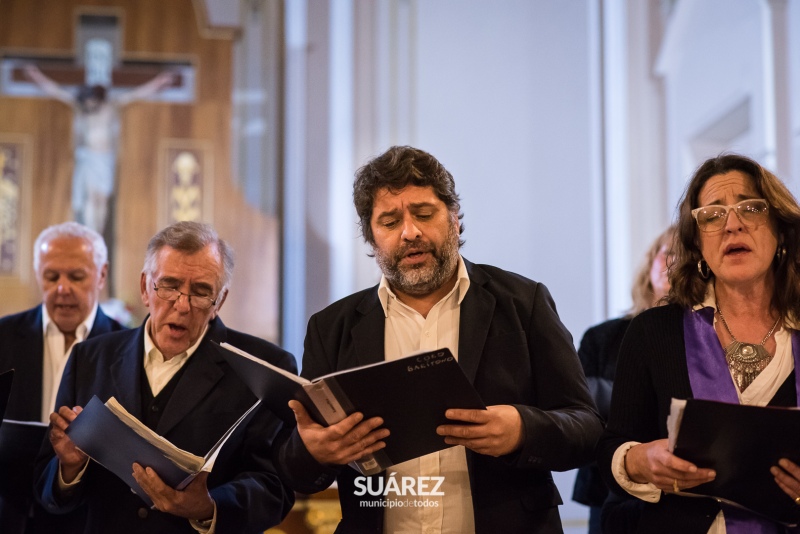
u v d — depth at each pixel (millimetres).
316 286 12117
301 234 12203
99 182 11961
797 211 4156
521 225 12430
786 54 10133
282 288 12000
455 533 4223
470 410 3838
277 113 12289
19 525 5242
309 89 12469
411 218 4406
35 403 5887
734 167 4293
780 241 4207
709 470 3689
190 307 4895
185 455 4180
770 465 3617
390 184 4418
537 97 12672
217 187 12102
